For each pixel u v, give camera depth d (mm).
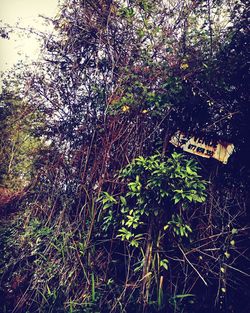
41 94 4027
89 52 3934
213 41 3502
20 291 3455
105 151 3516
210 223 3193
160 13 3701
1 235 3752
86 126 3758
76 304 3186
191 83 3389
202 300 3133
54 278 3410
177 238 3148
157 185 2971
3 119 4109
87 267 3340
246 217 3256
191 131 3400
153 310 3012
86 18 3967
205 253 3094
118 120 3541
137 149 3438
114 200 3230
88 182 3566
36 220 3785
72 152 3787
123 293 3111
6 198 3918
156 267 3146
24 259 3633
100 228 3424
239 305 3113
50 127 3955
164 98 3332
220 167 3402
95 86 3791
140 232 3234
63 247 3459
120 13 3742
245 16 3461
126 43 3744
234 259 3088
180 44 3561
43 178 3877
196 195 2928
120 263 3342
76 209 3602
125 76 3600
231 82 3361
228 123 3391
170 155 3412
